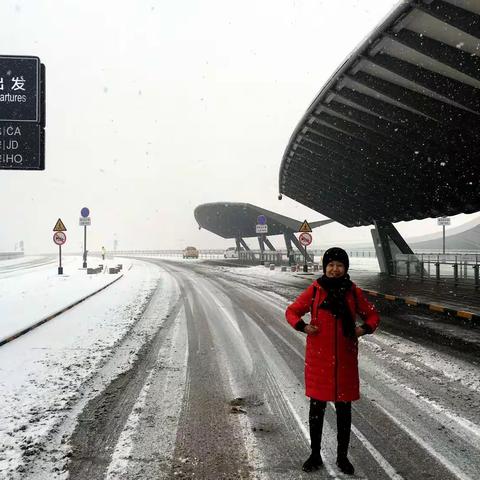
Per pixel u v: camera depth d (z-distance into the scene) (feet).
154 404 16.07
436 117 39.40
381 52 36.01
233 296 50.11
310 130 58.29
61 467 11.51
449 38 31.35
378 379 18.78
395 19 30.71
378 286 57.98
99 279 74.43
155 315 37.06
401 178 60.70
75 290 55.93
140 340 27.20
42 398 16.65
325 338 11.57
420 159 49.83
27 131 35.04
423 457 11.95
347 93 45.01
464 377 18.94
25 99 35.12
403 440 12.98
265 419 14.65
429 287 56.39
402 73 36.01
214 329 30.68
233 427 13.99
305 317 35.27
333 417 14.93
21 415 14.94
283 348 24.99
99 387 18.02
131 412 15.28
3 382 18.56
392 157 55.11
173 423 14.33
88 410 15.44
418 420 14.40
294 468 11.43
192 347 25.29
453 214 65.26
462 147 41.81
